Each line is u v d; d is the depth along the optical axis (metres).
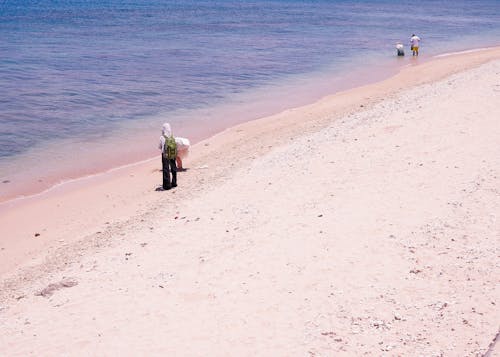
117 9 131.62
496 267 11.48
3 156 25.89
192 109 34.56
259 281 12.17
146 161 25.06
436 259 12.08
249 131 28.50
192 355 9.90
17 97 37.78
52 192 21.58
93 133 29.69
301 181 18.12
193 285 12.41
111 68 49.91
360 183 17.03
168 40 71.81
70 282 13.46
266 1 174.62
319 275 12.05
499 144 18.62
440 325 9.88
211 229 15.54
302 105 34.38
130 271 13.59
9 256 16.45
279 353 9.65
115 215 18.66
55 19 103.56
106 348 10.43
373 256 12.52
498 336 9.30
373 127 23.25
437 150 18.92
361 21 100.75
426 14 119.31
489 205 14.32
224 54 58.47
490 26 90.56
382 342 9.62
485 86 27.86
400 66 47.94
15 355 10.59
